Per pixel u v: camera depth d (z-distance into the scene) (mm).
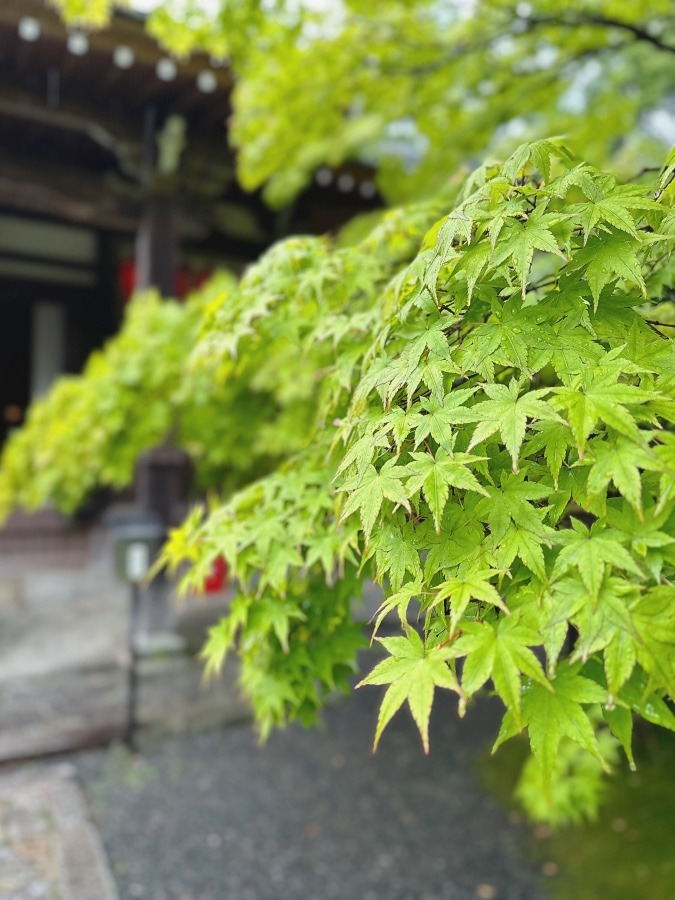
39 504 5129
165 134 6109
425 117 4270
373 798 3938
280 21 3484
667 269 1328
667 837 3287
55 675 5398
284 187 5582
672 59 5199
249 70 3811
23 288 9102
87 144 6758
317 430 1581
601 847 3363
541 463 984
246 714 4816
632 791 3662
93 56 5328
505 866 3359
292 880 3246
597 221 943
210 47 3684
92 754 4316
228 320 1643
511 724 871
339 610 1571
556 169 1552
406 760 4348
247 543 1415
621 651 774
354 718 4941
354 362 1352
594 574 812
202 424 4574
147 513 6086
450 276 1044
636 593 805
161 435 4707
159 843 3482
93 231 9359
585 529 873
